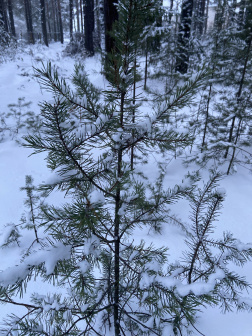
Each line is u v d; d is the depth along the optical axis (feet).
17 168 21.65
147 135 5.05
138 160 21.72
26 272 4.49
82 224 4.03
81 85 5.07
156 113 4.95
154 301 5.44
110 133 4.96
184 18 32.09
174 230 14.60
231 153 23.76
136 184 6.29
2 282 4.22
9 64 46.75
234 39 19.03
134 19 4.48
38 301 6.11
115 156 5.55
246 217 16.58
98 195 4.32
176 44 29.96
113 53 4.85
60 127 3.66
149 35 13.37
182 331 8.41
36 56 52.80
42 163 22.77
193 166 21.76
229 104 20.08
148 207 6.18
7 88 35.65
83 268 4.58
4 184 19.51
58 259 4.71
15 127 26.48
